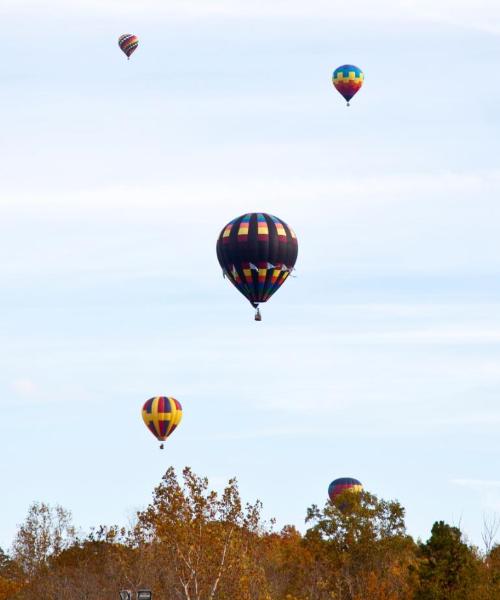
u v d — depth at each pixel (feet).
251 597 596.70
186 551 588.09
